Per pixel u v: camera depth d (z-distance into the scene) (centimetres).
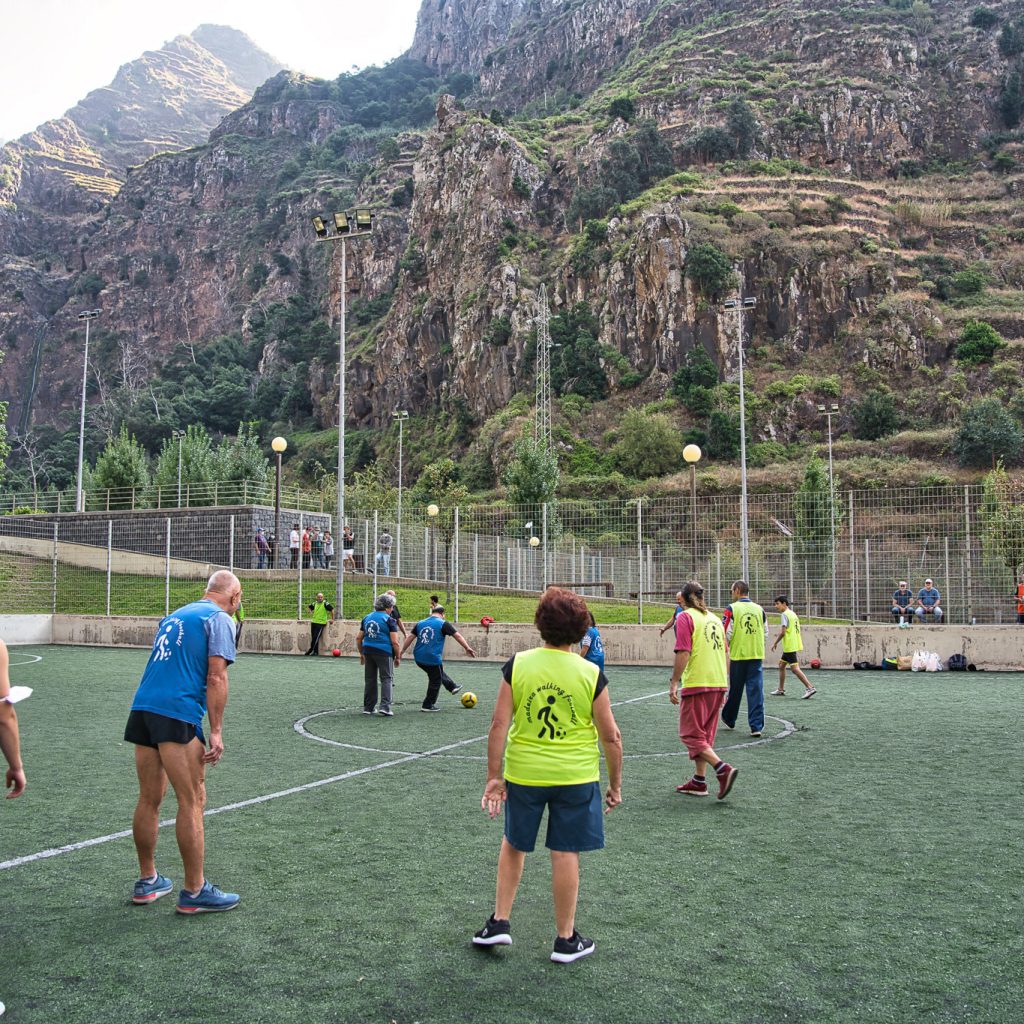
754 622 1174
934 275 10169
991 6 14200
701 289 9662
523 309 10812
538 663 473
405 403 12462
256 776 927
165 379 18438
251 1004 414
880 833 703
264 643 2691
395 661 1425
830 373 9269
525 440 4884
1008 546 2177
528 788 466
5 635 2933
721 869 613
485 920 520
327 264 18125
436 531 3119
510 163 12619
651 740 1157
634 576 2612
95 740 1160
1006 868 613
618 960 461
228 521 3919
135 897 549
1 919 522
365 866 621
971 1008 410
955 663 2120
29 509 4950
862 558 2317
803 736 1178
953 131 12912
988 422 7244
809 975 444
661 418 8625
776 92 13000
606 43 18775
